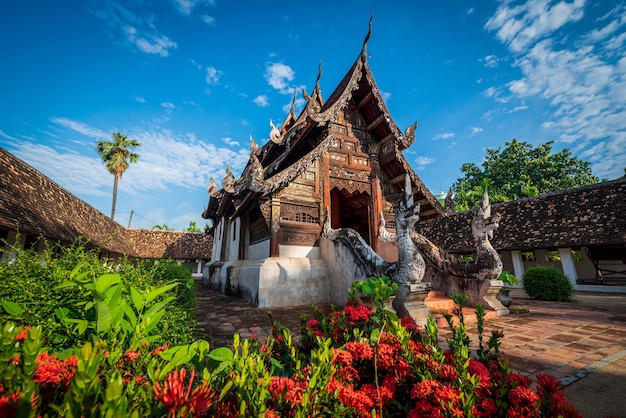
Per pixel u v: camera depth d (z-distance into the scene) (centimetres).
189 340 316
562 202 1578
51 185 1189
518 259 1653
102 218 1662
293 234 893
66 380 111
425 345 201
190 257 2659
